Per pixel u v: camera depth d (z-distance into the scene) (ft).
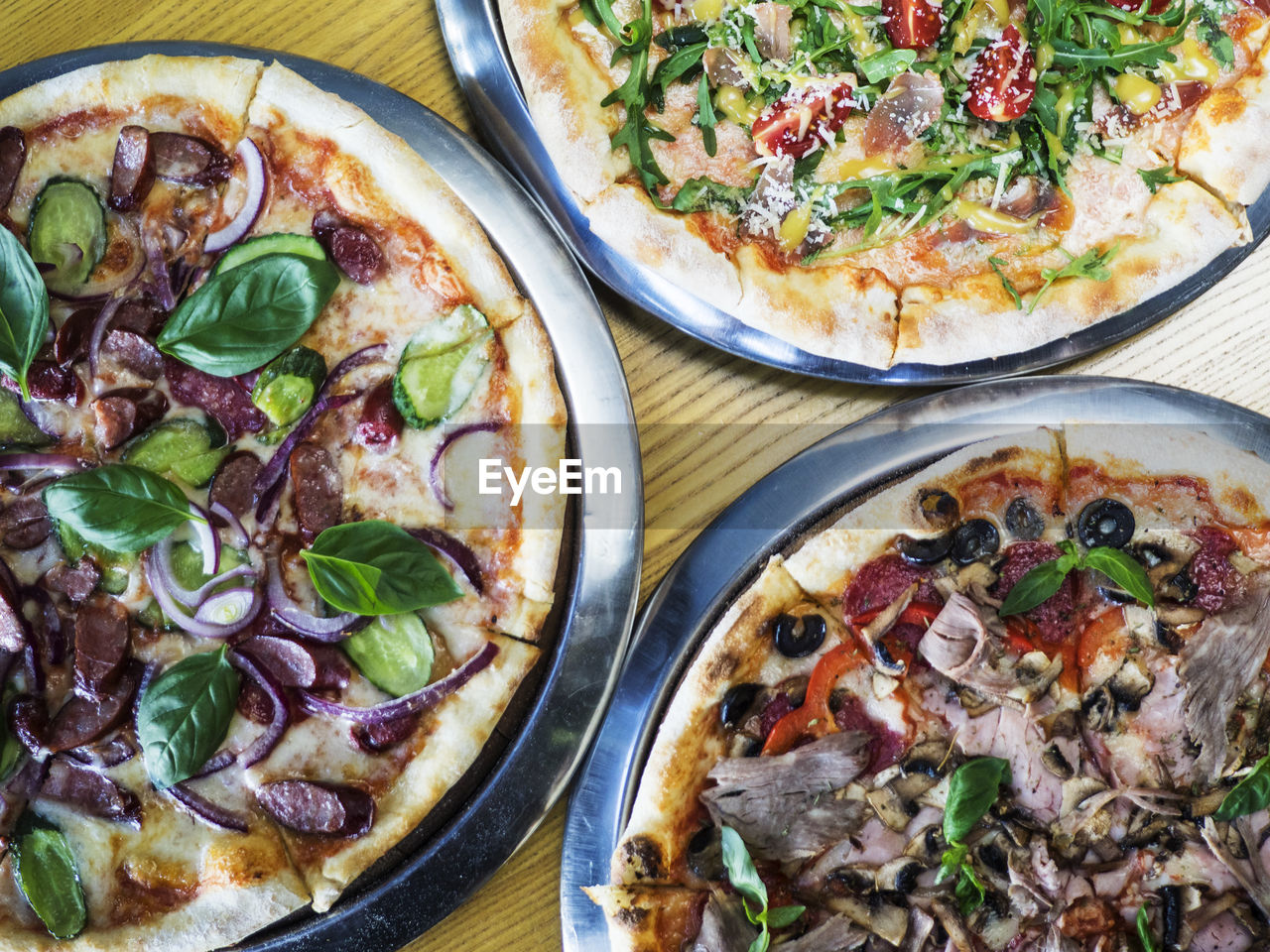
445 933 1.52
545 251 1.52
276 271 1.36
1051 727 1.39
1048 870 1.35
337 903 1.44
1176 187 1.53
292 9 1.58
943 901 1.36
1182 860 1.39
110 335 1.43
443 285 1.46
